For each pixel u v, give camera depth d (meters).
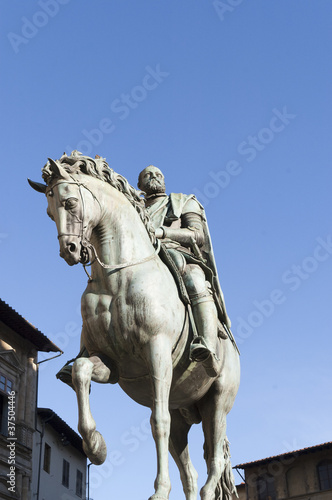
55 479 27.44
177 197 5.54
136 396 4.93
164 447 4.21
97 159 4.73
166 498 4.05
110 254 4.56
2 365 23.91
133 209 4.78
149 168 5.79
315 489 31.83
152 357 4.36
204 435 5.29
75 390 4.22
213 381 5.19
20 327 24.78
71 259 4.34
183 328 4.74
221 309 5.30
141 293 4.44
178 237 5.19
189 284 4.92
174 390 4.93
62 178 4.43
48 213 4.56
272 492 33.22
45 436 26.92
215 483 4.99
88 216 4.42
